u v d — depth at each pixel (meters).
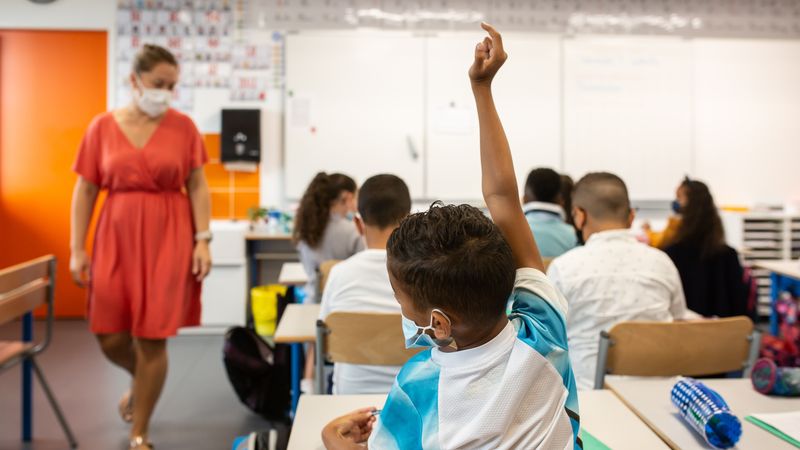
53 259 2.61
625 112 5.21
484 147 0.91
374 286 1.82
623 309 1.83
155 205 2.43
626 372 1.64
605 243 1.89
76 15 4.98
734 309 2.88
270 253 5.13
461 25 5.14
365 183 1.92
